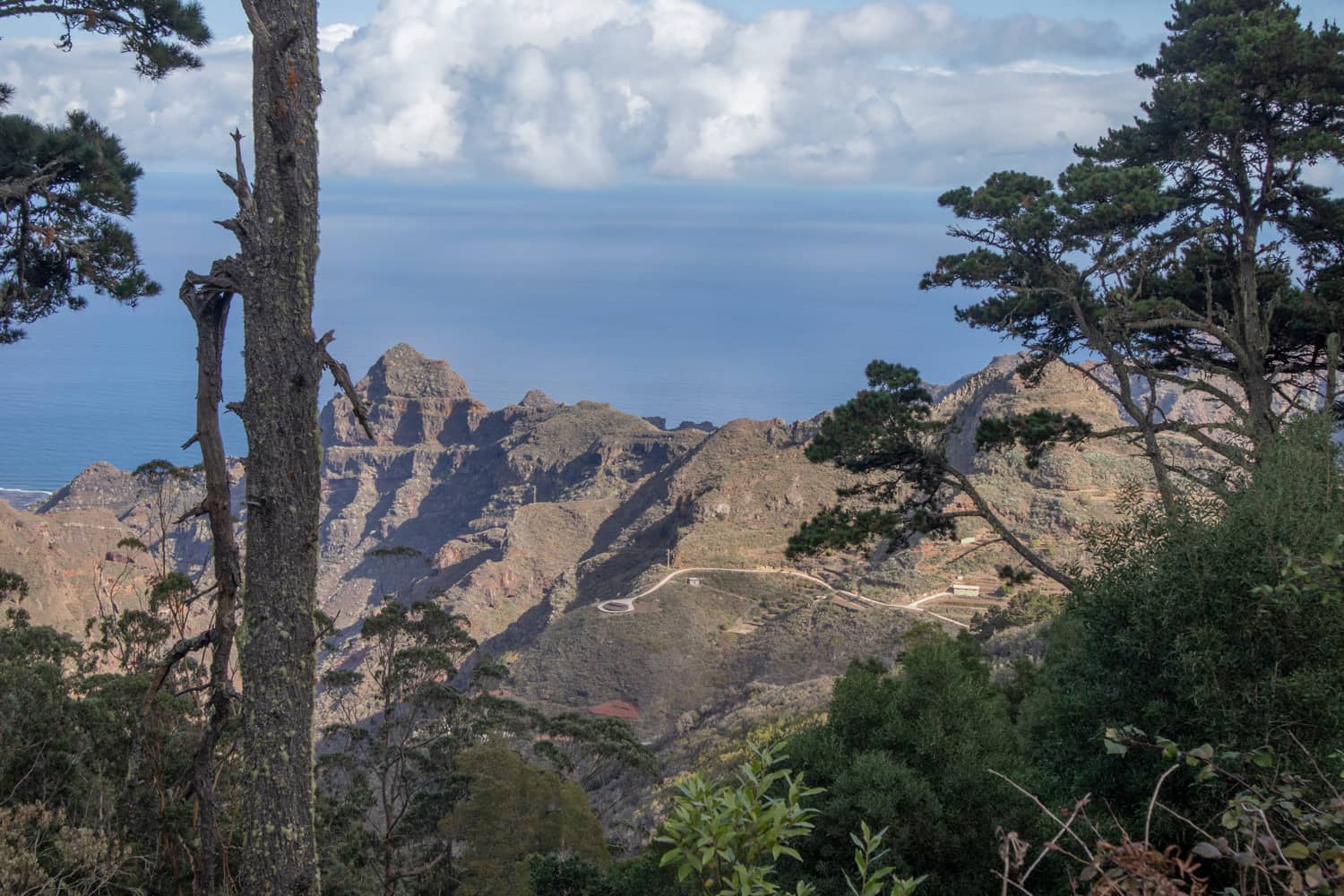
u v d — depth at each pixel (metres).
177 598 19.97
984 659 35.72
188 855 14.07
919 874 11.75
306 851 8.84
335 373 9.10
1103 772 10.91
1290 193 22.62
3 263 18.19
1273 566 9.45
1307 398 21.02
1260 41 20.62
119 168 18.58
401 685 28.41
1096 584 11.98
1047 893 11.55
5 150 16.92
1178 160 23.72
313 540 8.99
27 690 15.26
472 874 25.69
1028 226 22.30
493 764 27.70
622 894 19.59
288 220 8.84
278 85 8.66
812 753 12.88
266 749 8.75
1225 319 22.08
